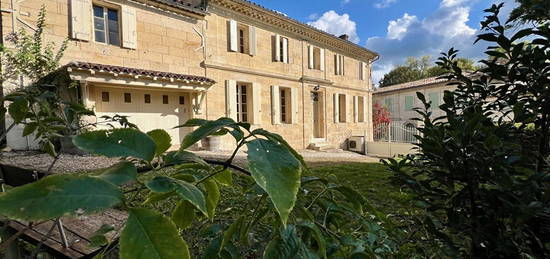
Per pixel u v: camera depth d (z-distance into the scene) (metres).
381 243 0.90
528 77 1.02
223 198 1.53
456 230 1.00
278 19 10.70
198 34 8.69
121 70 6.51
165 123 8.11
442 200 1.07
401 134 14.12
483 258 0.93
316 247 0.63
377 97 21.36
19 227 1.28
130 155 0.44
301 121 12.03
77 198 0.30
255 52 10.23
